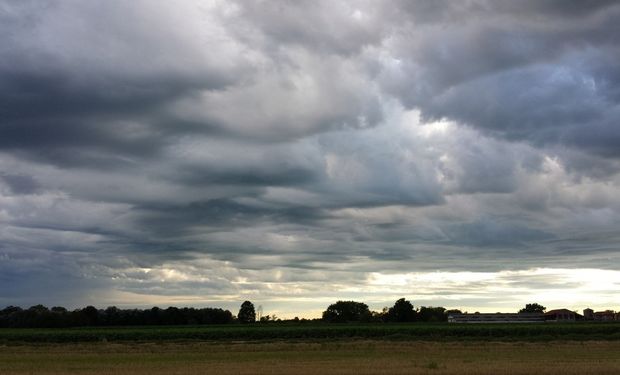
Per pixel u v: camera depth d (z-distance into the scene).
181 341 79.31
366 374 36.25
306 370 38.66
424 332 84.19
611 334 81.50
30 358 53.56
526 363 42.94
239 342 77.19
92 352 61.69
